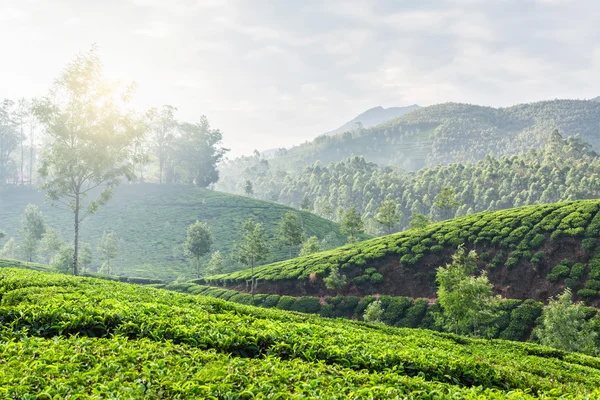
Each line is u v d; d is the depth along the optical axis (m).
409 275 54.00
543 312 40.94
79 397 6.80
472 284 38.19
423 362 11.59
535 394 11.73
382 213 104.88
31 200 133.88
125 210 127.75
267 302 56.47
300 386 8.15
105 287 18.47
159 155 160.75
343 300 52.81
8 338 9.87
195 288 67.38
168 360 8.94
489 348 26.05
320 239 111.44
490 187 182.12
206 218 125.12
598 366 24.92
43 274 20.81
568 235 49.97
